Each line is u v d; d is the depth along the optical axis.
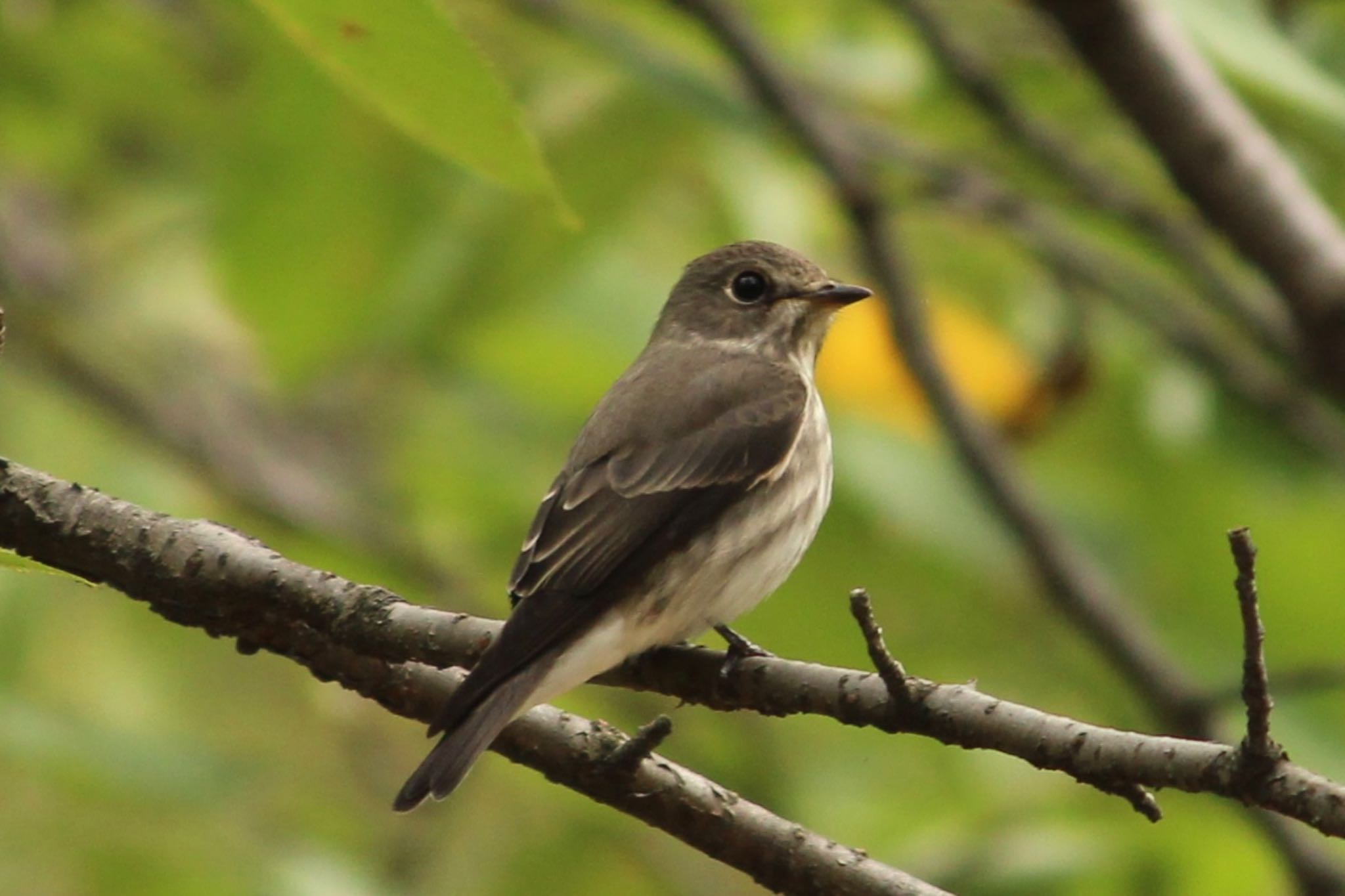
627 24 11.35
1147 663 10.81
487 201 10.81
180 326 14.12
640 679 8.05
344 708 12.37
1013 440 12.12
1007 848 10.93
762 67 10.98
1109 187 11.38
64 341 14.06
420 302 11.12
